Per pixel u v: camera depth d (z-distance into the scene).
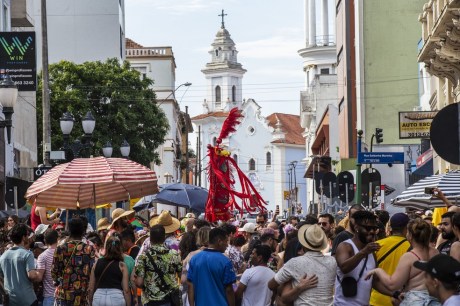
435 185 18.92
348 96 77.12
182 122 148.00
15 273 18.92
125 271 17.30
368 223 13.76
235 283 17.66
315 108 134.62
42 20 43.09
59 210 30.14
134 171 21.55
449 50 37.78
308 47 151.38
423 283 13.00
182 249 20.25
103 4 91.25
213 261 16.14
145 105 69.94
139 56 122.12
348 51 77.44
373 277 13.74
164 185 34.34
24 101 55.62
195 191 34.09
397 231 14.50
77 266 18.27
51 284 20.00
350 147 76.56
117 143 68.56
